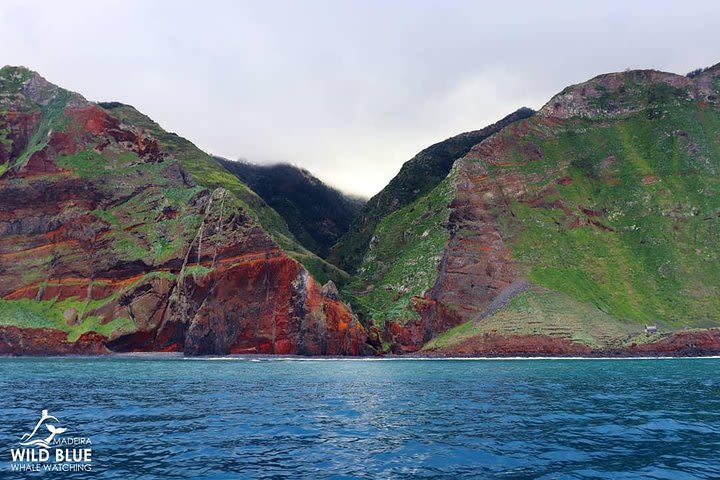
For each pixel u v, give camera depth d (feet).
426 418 103.09
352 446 77.97
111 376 205.36
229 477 61.77
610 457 71.56
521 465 67.51
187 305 409.28
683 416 104.99
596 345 407.64
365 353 422.82
